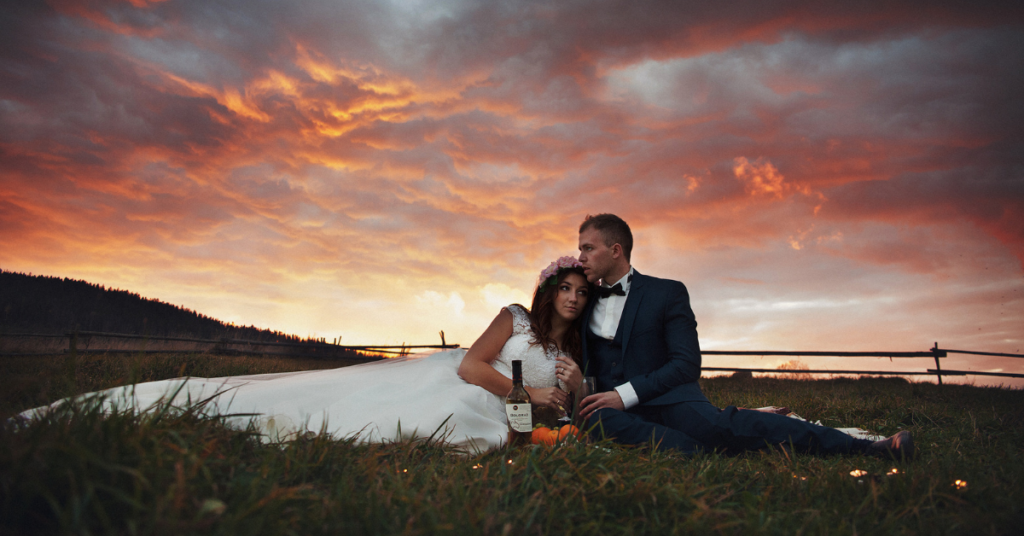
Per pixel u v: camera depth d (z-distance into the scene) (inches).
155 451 48.6
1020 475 71.8
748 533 52.0
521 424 92.9
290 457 59.1
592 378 110.3
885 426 140.7
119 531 41.9
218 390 89.0
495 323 115.3
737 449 98.3
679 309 116.1
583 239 121.8
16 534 41.2
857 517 59.1
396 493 54.5
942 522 57.1
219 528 41.9
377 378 102.3
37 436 47.2
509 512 52.9
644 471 68.6
